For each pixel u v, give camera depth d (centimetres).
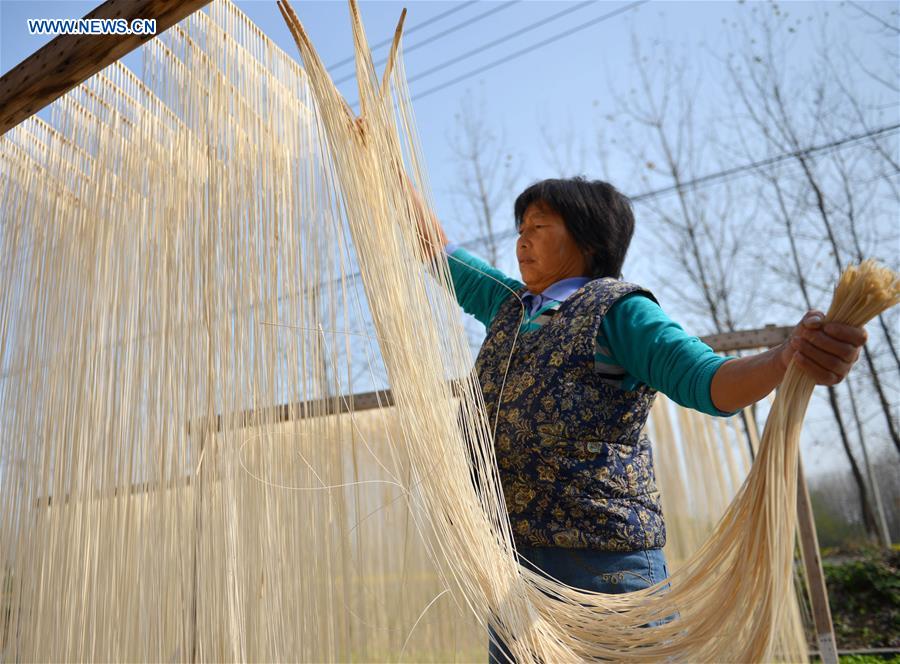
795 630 265
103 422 158
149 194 159
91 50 143
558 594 104
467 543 101
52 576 159
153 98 162
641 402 117
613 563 110
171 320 149
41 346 178
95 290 167
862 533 777
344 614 126
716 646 89
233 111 147
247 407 133
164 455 143
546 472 113
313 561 124
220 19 151
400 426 107
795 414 84
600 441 113
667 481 321
